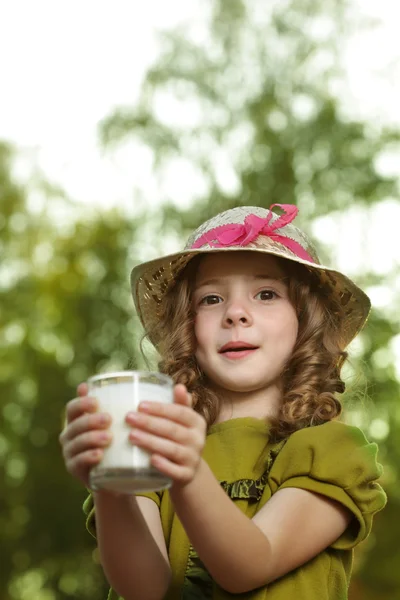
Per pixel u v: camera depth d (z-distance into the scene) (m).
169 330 2.54
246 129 13.41
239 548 1.82
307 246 2.52
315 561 2.06
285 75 13.59
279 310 2.34
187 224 13.05
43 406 13.33
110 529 1.90
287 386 2.35
